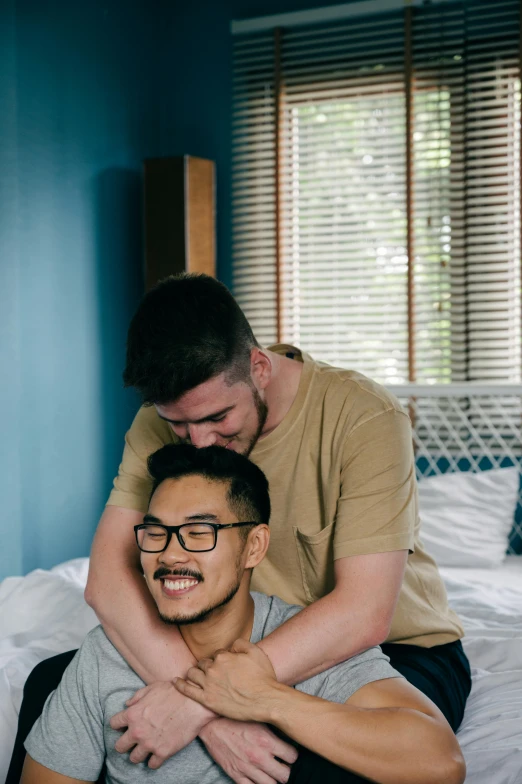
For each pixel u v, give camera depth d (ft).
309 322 12.16
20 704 5.47
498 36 11.27
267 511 4.37
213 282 4.29
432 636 5.13
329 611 4.26
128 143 11.92
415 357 11.66
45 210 10.20
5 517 9.46
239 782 4.02
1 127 9.45
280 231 12.26
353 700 4.09
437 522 9.95
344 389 4.87
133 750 4.17
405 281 11.73
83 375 10.87
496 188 11.30
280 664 4.06
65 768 4.31
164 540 4.09
